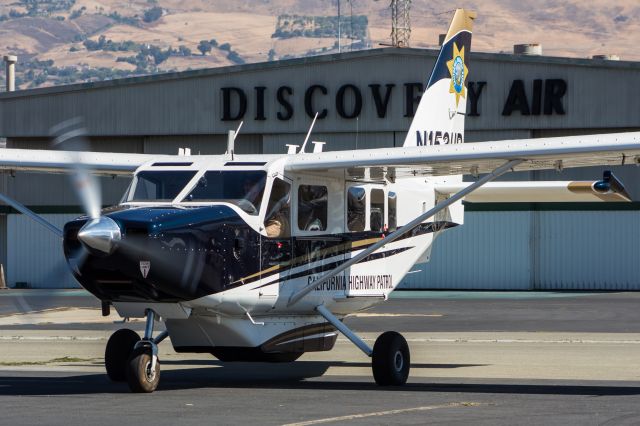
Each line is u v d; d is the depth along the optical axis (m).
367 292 31.92
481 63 81.75
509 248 79.38
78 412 23.64
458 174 31.45
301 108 85.25
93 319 53.34
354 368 33.94
